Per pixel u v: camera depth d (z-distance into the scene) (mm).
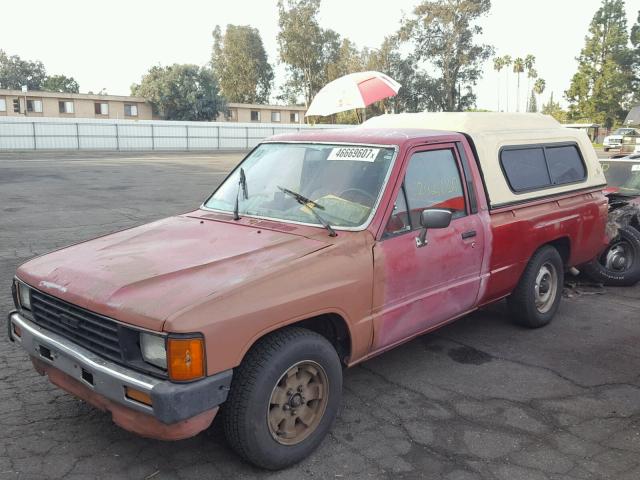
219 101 57844
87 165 26953
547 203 5363
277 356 3053
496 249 4680
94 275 3191
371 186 3855
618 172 8203
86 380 3035
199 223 4098
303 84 71250
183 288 2957
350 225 3691
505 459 3383
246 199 4289
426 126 5059
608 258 7062
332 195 3932
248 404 2977
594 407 4031
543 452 3461
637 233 6996
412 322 3990
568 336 5406
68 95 51969
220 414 3090
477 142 4730
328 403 3385
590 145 6312
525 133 5375
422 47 60125
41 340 3256
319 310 3275
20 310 3602
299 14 66375
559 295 5742
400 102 61594
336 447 3473
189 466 3244
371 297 3609
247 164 4668
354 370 4582
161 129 43906
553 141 5699
